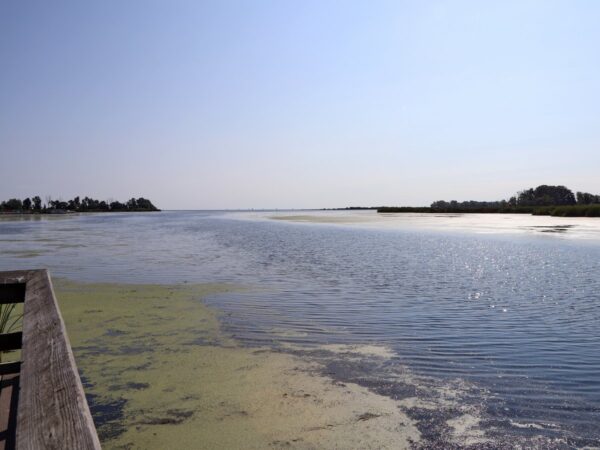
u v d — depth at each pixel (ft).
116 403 16.51
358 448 13.50
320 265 54.95
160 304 33.04
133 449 13.39
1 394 11.39
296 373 19.44
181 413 15.72
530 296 36.14
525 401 16.66
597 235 99.66
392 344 23.48
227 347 22.98
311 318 28.91
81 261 59.98
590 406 16.16
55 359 6.91
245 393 17.38
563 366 20.16
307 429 14.62
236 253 70.08
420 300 34.42
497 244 81.46
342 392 17.49
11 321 26.37
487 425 14.88
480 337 24.64
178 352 22.21
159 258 63.57
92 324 27.45
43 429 5.21
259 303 33.30
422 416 15.52
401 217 246.06
